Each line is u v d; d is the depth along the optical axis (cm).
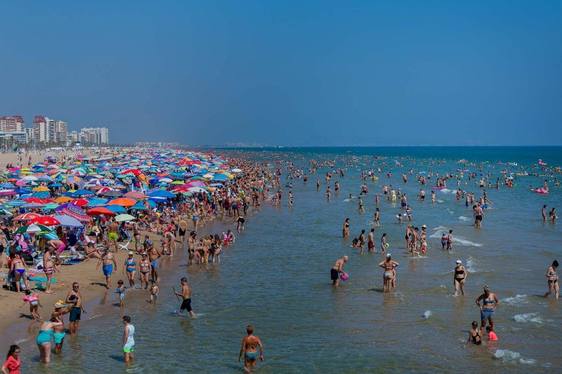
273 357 1745
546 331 1975
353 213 5281
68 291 2364
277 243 3750
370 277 2783
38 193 4191
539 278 2758
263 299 2395
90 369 1616
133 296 2400
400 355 1762
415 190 7562
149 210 4216
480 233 4122
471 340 1878
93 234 3416
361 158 18975
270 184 8250
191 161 8231
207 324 2055
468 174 10481
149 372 1611
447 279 2728
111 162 9181
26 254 2700
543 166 13200
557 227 4416
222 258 3266
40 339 1639
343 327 2027
